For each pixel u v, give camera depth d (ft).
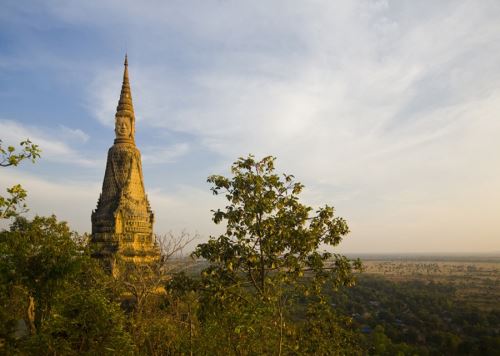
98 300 63.52
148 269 107.76
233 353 54.95
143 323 75.92
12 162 51.80
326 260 60.13
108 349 58.65
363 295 503.61
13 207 55.42
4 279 58.54
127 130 158.20
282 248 55.77
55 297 62.08
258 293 53.52
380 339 236.22
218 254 56.18
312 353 62.80
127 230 142.51
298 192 57.36
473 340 284.82
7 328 57.11
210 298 54.13
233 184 56.70
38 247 64.90
